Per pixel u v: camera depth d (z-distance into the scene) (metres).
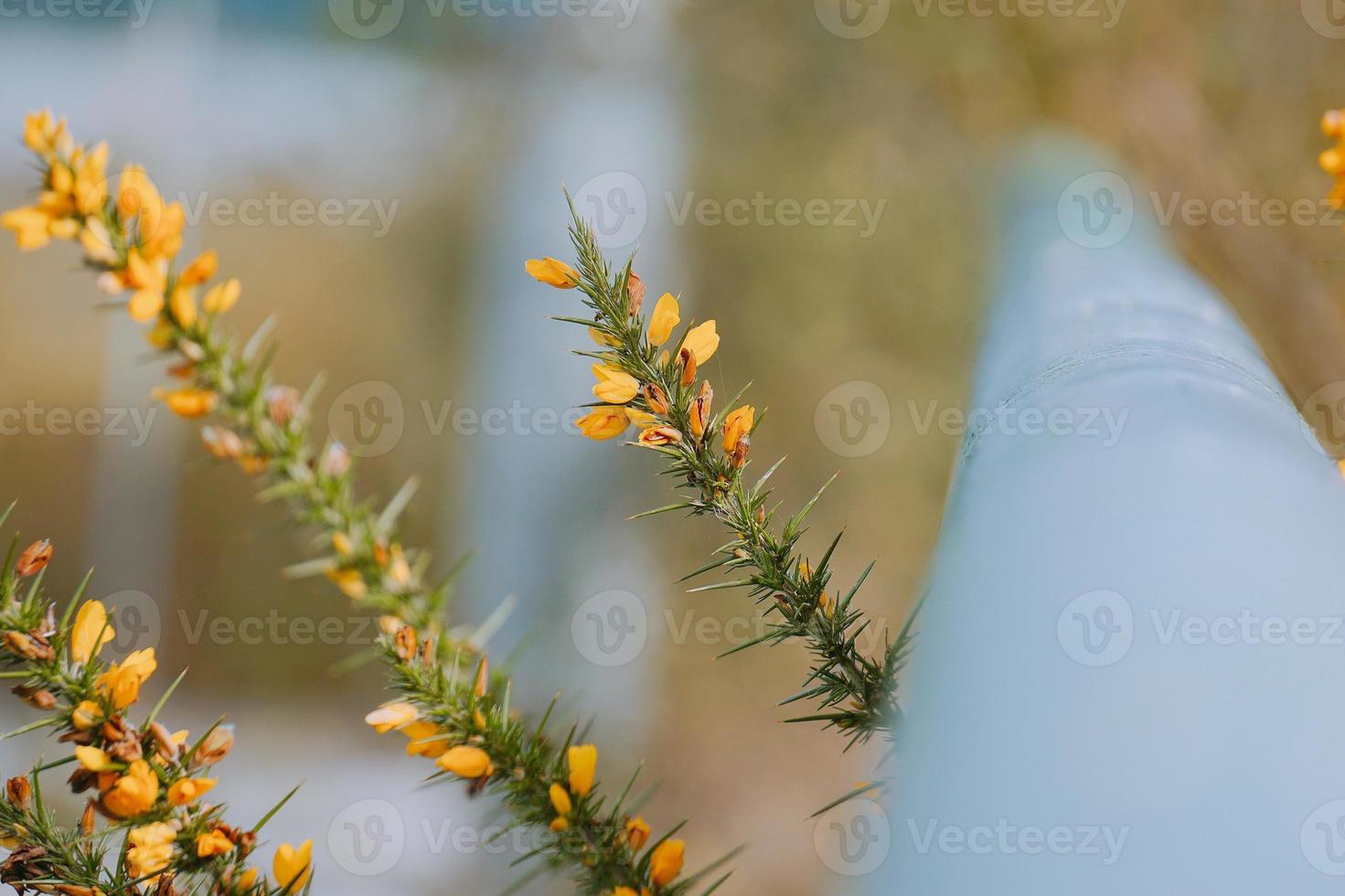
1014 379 1.50
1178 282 1.59
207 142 6.31
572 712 4.86
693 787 5.29
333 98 6.50
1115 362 1.46
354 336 6.40
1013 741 1.34
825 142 5.84
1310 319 2.81
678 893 1.48
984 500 1.42
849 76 5.64
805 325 5.84
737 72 6.02
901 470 5.66
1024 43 4.32
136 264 1.52
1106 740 1.29
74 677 1.48
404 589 1.58
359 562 1.58
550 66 6.36
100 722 1.48
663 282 6.02
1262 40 3.71
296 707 5.94
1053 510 1.39
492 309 6.40
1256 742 1.24
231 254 6.29
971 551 1.39
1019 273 1.67
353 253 6.44
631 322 1.48
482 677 1.51
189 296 1.54
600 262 1.48
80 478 6.24
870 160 5.71
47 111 1.50
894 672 1.46
